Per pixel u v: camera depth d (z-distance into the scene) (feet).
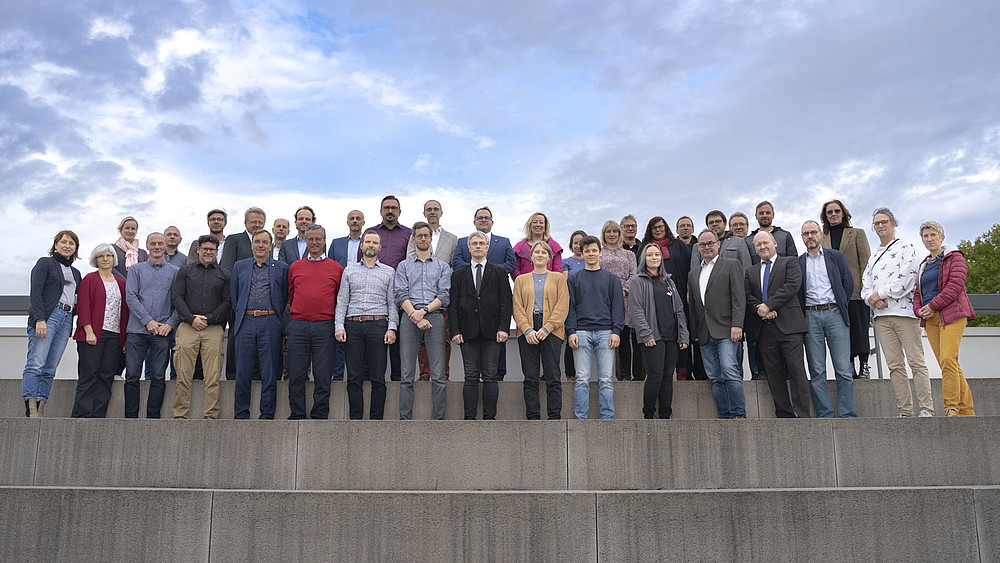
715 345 22.41
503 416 22.88
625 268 24.40
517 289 21.83
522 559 16.25
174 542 16.56
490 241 25.25
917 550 16.21
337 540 16.39
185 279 22.07
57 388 23.12
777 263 22.06
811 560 16.17
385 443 18.38
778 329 21.49
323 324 21.44
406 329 21.67
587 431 18.34
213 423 18.63
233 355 23.65
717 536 16.28
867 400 22.82
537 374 21.12
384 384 21.48
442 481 18.17
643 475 18.12
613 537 16.30
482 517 16.40
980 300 29.43
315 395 21.26
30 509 16.80
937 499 16.40
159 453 18.58
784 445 18.21
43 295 21.49
